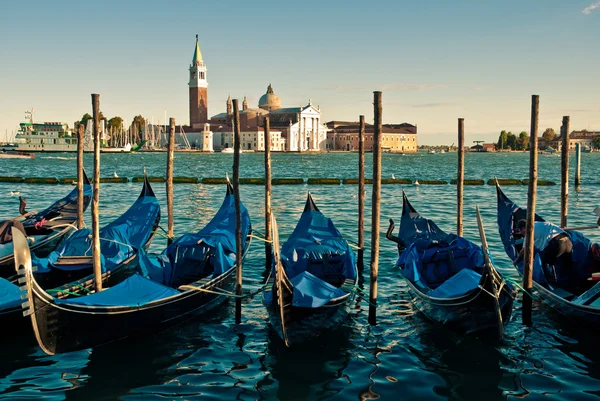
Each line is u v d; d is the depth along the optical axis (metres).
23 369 11.07
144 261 14.43
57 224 21.97
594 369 10.95
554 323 13.30
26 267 10.32
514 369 10.98
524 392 10.07
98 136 14.21
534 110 12.98
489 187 50.28
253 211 32.75
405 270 14.42
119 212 31.98
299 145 196.25
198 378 10.73
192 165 99.50
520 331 12.85
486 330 11.97
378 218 13.34
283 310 11.41
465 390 10.17
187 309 13.48
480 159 155.00
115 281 16.36
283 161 122.94
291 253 15.47
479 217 11.48
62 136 134.25
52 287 15.54
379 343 12.35
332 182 53.66
